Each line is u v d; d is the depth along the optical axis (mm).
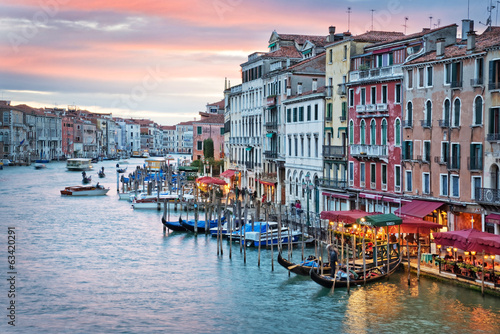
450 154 36781
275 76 61844
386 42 43844
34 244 45281
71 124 183750
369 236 37969
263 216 52281
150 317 28906
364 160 45562
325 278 32062
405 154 41094
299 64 58250
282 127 60469
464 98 35781
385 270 33781
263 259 40062
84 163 138000
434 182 38406
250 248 44094
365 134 45594
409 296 30656
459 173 36281
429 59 38562
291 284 33969
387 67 42719
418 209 38188
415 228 34219
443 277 32125
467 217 36125
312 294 31828
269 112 64438
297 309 29672
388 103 42812
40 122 166875
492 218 33406
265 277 35562
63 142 179875
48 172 129875
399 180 41875
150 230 52281
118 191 84062
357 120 46375
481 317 27641
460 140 36156
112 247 44438
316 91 53125
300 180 55812
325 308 29625
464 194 35938
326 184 50000
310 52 62125
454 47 38812
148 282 34719
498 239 28906
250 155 71688
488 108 34062
